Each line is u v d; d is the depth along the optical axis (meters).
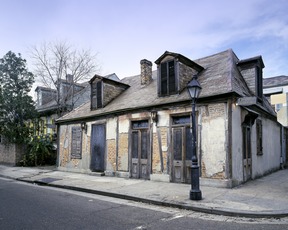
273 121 14.44
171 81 10.77
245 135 10.06
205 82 10.30
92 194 8.68
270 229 4.89
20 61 20.34
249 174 10.30
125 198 7.83
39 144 18.44
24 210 6.32
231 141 8.67
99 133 13.24
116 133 12.34
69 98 21.47
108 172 12.42
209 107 9.20
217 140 8.88
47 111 21.64
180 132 9.90
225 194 7.57
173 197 7.35
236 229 4.90
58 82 19.73
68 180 11.27
